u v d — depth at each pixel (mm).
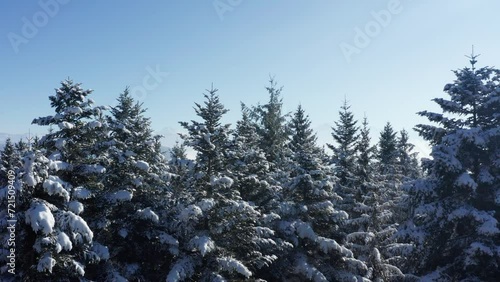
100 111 16453
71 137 16031
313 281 21953
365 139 29047
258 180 21609
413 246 22375
